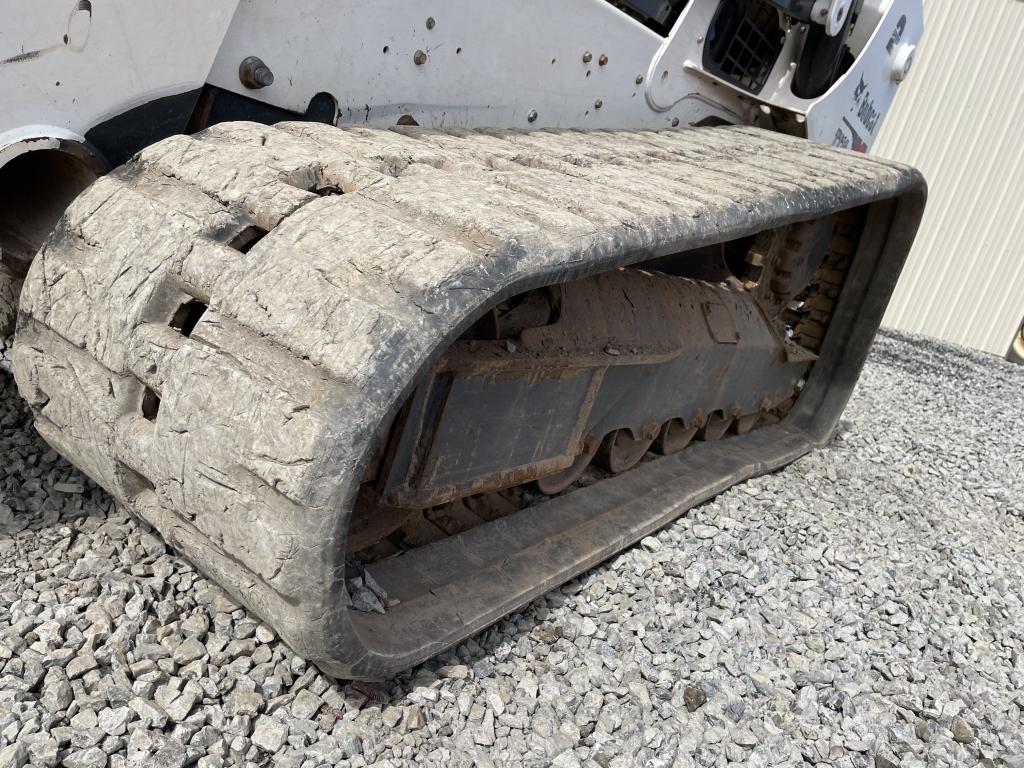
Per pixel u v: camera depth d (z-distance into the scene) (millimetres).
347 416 1569
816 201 2863
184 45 2186
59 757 1660
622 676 2301
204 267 1815
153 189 2037
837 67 4250
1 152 1969
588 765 1993
